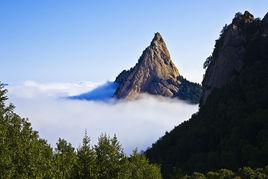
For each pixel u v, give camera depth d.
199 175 106.56
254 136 133.00
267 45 175.62
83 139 43.12
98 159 42.66
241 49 179.12
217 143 142.50
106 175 42.00
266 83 157.50
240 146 127.69
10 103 39.19
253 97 152.75
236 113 148.12
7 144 34.62
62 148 42.56
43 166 36.06
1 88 40.97
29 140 37.44
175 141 160.12
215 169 124.50
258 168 107.88
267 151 118.19
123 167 42.91
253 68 167.88
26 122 38.56
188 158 142.75
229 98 162.12
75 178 41.22
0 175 32.41
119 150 43.44
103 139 43.16
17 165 34.16
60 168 40.03
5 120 37.31
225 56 180.25
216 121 152.50
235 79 170.62
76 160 42.16
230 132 141.25
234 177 100.31
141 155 54.97
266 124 133.62
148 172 54.84
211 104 169.00
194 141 147.50
